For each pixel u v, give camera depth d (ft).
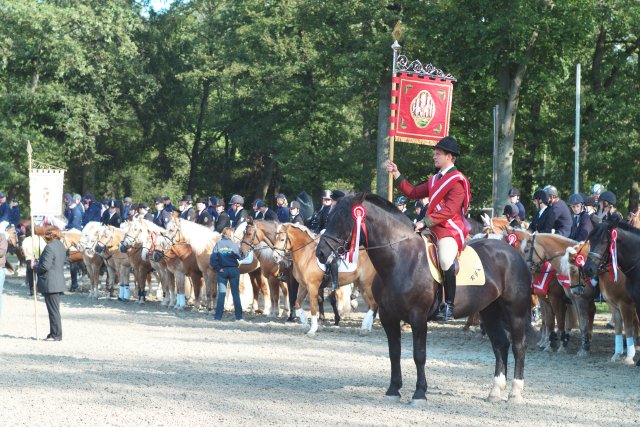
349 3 106.73
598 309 71.51
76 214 91.91
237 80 147.13
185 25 163.84
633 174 111.55
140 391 34.09
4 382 35.81
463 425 29.09
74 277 89.66
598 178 116.16
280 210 75.10
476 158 112.37
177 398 32.78
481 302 33.30
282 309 71.15
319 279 55.26
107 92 147.02
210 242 68.54
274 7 142.72
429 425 28.94
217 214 82.64
